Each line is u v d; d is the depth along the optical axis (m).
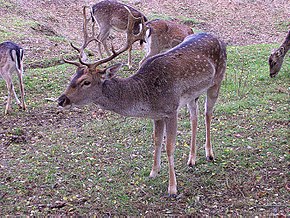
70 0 10.83
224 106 4.91
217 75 3.69
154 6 11.20
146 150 4.02
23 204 3.24
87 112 4.97
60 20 9.66
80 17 10.09
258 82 5.79
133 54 7.12
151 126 4.50
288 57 7.03
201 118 4.69
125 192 3.37
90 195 3.34
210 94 3.72
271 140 4.09
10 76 4.92
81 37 8.79
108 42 8.56
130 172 3.66
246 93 5.36
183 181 3.48
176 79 3.30
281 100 5.09
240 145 4.02
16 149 4.09
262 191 3.30
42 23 8.98
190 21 10.28
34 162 3.85
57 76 5.97
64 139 4.30
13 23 8.47
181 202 3.23
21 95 4.99
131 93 3.21
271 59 5.81
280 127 4.37
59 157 3.93
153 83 3.24
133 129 4.45
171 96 3.28
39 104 5.17
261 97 5.22
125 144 4.16
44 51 7.07
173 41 5.66
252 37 9.64
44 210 3.17
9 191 3.40
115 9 6.44
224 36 9.60
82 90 3.10
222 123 4.52
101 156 3.94
